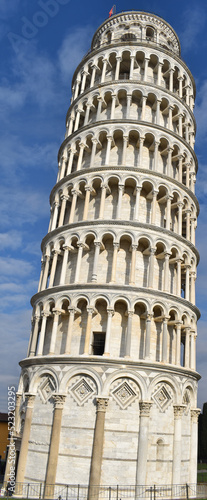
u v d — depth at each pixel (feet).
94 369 104.37
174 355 120.16
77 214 137.80
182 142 145.07
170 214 130.11
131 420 101.30
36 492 99.30
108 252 124.06
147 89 145.48
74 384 105.19
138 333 114.52
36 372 112.88
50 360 109.91
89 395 103.14
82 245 122.42
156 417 104.53
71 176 136.77
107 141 137.18
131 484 96.02
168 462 103.40
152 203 128.36
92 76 155.74
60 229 129.90
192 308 126.00
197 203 147.74
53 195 148.25
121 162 137.18
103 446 98.37
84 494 94.84
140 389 104.01
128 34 167.63
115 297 112.06
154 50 155.12
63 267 123.34
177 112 152.25
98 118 143.74
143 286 120.88
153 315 119.14
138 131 136.77
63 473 97.96
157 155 136.56
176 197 136.26
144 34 167.43
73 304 114.11
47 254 133.18
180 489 103.30
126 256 123.85
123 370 104.17
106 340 107.65
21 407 118.21
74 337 115.44
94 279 116.26
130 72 149.07
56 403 103.76
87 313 116.06
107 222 121.70
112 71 159.84
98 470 95.25
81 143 141.90
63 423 102.58
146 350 108.68
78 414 102.12
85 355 105.60
